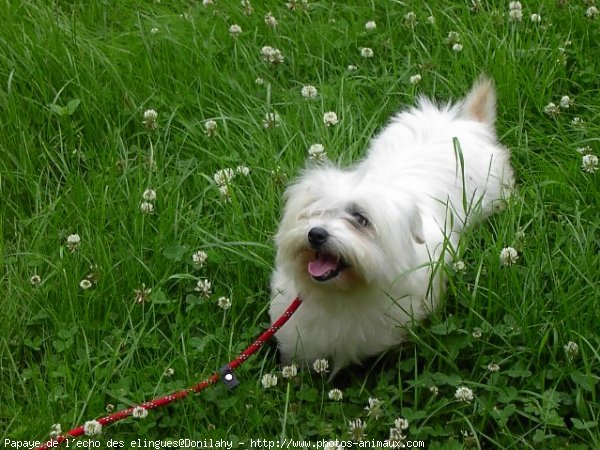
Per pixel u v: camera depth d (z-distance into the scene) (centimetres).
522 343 150
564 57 195
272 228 166
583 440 141
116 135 182
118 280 159
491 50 197
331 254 140
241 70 197
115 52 196
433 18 202
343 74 195
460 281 153
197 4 212
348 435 141
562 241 160
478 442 138
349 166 168
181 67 194
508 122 187
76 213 169
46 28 195
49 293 159
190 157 182
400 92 192
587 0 207
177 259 161
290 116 184
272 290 155
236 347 153
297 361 154
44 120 184
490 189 171
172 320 159
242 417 145
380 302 146
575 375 144
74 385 146
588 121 187
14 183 175
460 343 149
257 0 211
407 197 145
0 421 145
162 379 149
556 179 174
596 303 151
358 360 153
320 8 212
